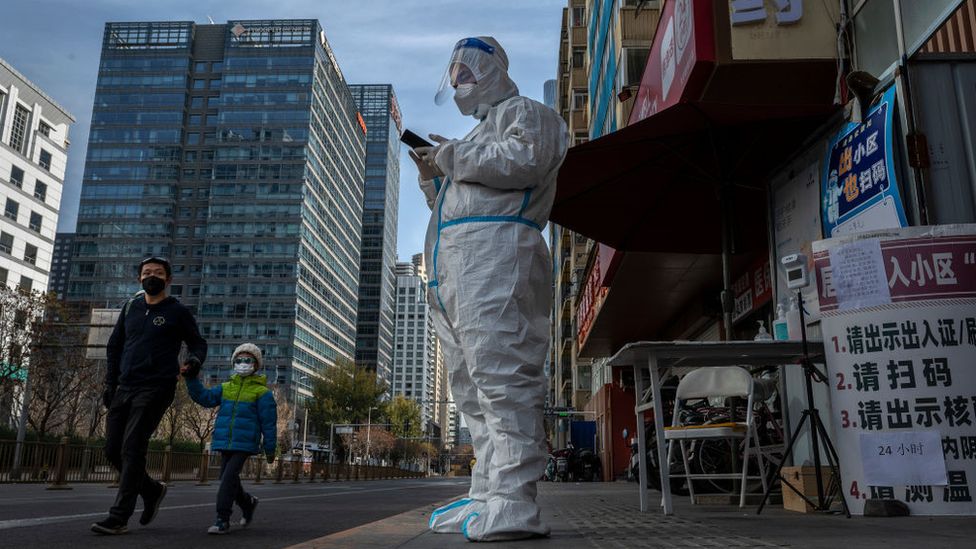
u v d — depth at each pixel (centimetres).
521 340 331
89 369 2848
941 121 544
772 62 761
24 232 6225
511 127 347
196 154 11894
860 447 440
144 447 482
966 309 430
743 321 1379
